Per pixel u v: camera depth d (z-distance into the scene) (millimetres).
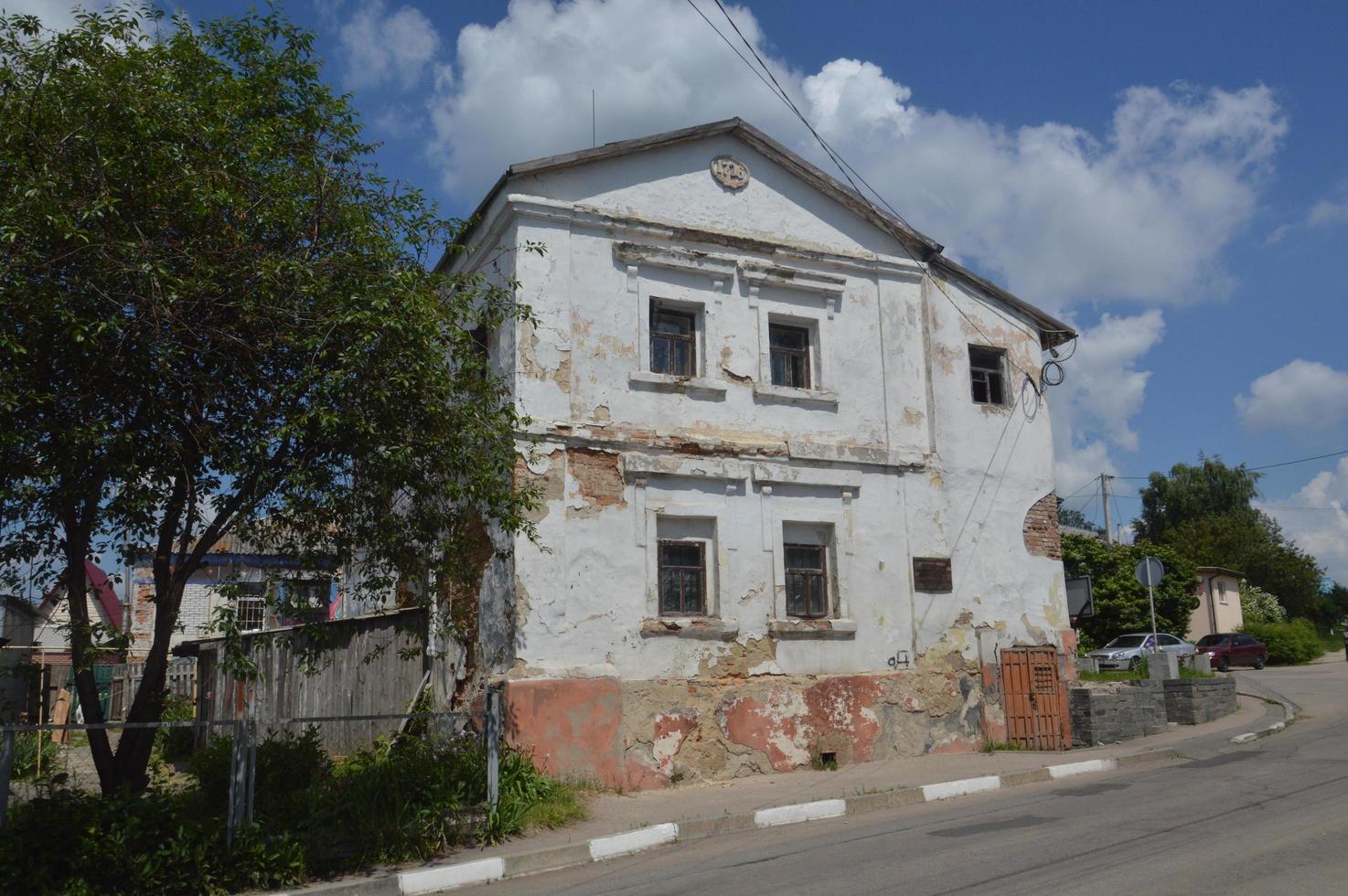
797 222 16328
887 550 15883
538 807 10773
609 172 15023
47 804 8078
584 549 13633
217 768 10234
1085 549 37875
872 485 15984
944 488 16625
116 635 9156
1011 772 13469
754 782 13586
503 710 12656
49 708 18141
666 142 15328
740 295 15586
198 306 9273
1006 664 16328
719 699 14031
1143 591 37281
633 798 12484
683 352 15289
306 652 10555
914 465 16375
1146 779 12773
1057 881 7363
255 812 9078
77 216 8562
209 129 9547
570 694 12984
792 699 14555
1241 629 46812
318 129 10812
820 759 14453
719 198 15758
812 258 16234
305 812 9211
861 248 16828
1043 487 17688
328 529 10234
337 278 9898
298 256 9922
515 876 9141
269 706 17484
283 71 10625
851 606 15391
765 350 15617
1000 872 7781
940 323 17281
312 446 9758
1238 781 12000
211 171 9422
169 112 9398
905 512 16188
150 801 8461
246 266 9328
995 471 17203
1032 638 16859
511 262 14266
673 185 15445
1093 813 10344
